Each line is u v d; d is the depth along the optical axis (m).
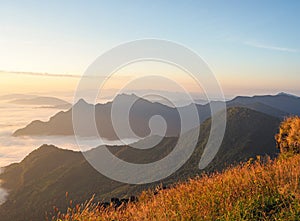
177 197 7.66
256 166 8.80
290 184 6.87
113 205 8.51
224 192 7.27
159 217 6.44
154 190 9.49
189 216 6.28
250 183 7.47
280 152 14.30
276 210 6.23
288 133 13.95
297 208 5.93
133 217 6.94
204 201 7.00
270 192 6.87
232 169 9.02
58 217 6.64
